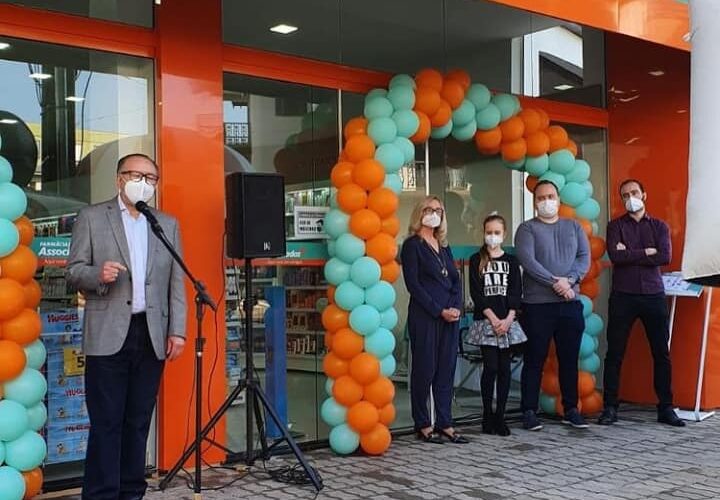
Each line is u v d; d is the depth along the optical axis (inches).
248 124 215.6
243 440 212.1
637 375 292.2
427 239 227.1
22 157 184.4
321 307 229.9
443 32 253.6
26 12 181.3
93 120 193.6
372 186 213.3
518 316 249.3
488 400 241.6
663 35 240.4
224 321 205.6
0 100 182.1
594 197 301.0
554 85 284.0
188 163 200.2
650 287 254.8
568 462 206.2
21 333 158.2
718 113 75.0
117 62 196.9
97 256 154.5
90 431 154.9
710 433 243.3
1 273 158.9
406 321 247.0
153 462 196.4
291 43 223.5
